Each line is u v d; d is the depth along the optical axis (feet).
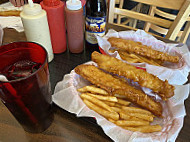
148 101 0.85
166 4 1.64
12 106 0.58
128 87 0.89
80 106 0.78
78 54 1.26
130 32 1.37
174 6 1.60
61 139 0.75
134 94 0.86
